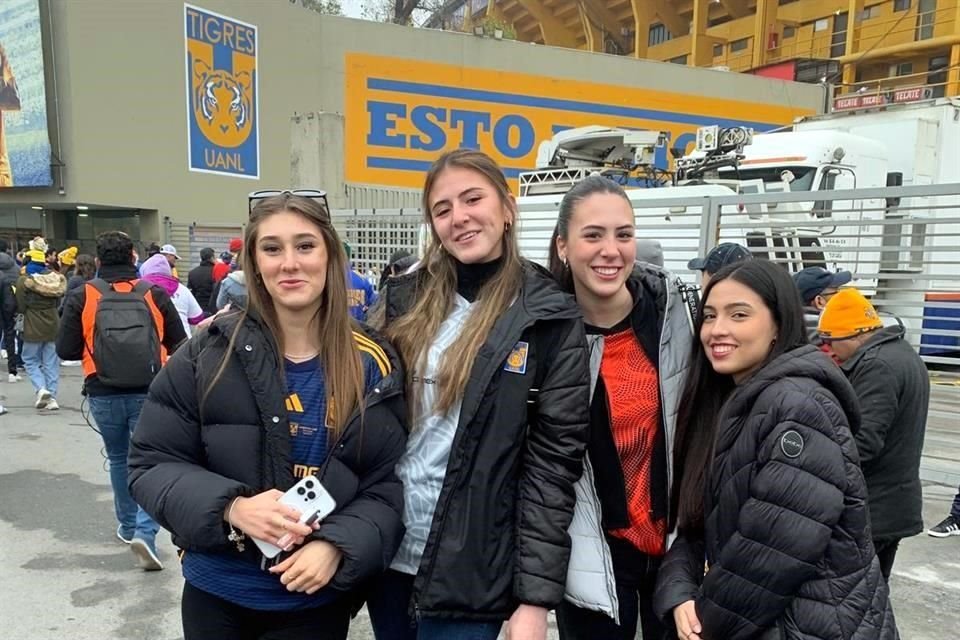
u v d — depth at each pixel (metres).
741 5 33.34
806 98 24.17
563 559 1.70
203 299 9.76
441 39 19.31
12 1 14.54
